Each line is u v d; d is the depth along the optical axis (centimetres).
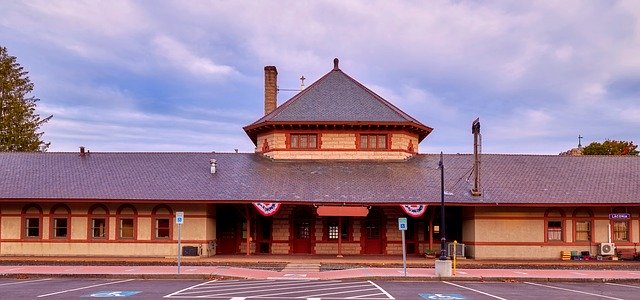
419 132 3922
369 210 3575
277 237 3569
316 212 3441
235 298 1786
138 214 3309
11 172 3466
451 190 3266
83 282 2247
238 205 3384
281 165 3638
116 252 3288
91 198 3141
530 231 3284
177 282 2259
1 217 3312
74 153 3778
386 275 2420
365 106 3844
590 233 3306
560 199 3181
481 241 3266
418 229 3575
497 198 3169
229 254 3503
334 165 3644
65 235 3309
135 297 1806
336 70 4172
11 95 6047
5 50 6103
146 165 3606
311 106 3834
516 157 3822
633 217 3312
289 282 2258
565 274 2545
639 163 3675
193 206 3294
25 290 1973
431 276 2402
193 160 3722
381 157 3734
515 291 2031
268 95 4369
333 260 3145
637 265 3009
